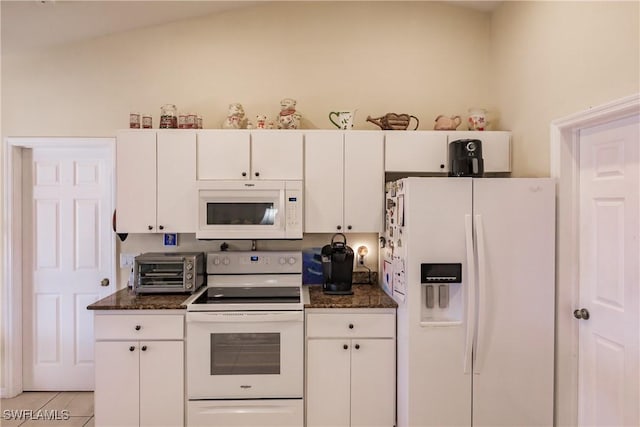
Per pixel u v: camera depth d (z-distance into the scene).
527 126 2.42
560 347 2.10
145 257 2.47
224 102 2.86
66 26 2.57
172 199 2.52
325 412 2.26
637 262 1.72
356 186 2.57
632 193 1.75
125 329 2.22
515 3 2.55
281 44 2.88
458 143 2.38
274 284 2.68
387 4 2.91
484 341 2.07
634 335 1.74
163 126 2.58
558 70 2.12
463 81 2.92
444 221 2.07
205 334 2.21
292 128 2.66
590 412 2.01
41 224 2.90
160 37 2.83
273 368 2.24
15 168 2.82
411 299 2.07
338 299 2.38
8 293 2.80
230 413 2.22
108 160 2.88
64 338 2.91
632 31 1.65
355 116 2.89
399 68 2.91
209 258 2.66
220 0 2.67
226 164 2.53
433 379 2.08
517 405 2.09
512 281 2.08
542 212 2.09
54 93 2.79
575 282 2.09
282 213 2.46
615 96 1.74
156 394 2.22
